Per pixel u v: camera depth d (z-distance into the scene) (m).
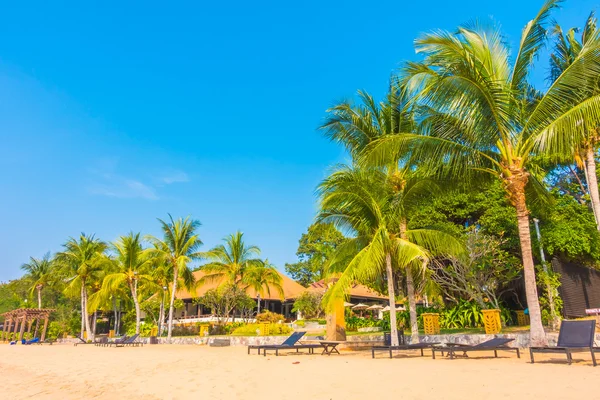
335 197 14.19
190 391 8.75
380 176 15.13
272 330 26.20
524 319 19.06
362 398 6.68
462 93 11.78
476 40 13.17
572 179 28.25
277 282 36.78
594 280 20.30
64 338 46.72
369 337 19.45
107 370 13.55
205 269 35.19
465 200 20.03
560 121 11.17
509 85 12.72
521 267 18.75
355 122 15.66
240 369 11.56
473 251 17.33
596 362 8.78
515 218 18.78
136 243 36.91
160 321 36.81
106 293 36.97
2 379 13.02
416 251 13.31
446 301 23.34
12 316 48.50
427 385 7.17
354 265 13.48
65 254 41.94
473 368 8.77
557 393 5.84
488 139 12.67
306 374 9.62
